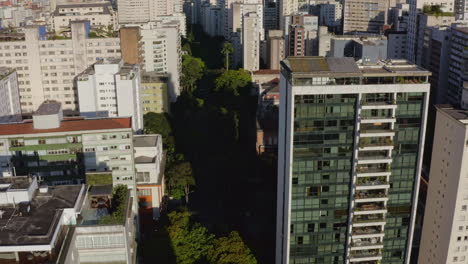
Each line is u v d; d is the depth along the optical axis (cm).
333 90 12575
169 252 15275
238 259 14625
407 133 13112
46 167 16062
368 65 13612
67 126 16150
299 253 13938
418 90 12769
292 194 13350
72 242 9706
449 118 13475
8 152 15800
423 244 15238
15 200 9906
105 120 16638
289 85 12825
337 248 14012
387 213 13775
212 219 18425
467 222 13575
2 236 8788
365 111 12875
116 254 10862
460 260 13988
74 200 10219
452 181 13438
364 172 13275
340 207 13588
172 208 19362
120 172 16438
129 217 11881
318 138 12938
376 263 14138
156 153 18438
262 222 18062
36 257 8850
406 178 13512
